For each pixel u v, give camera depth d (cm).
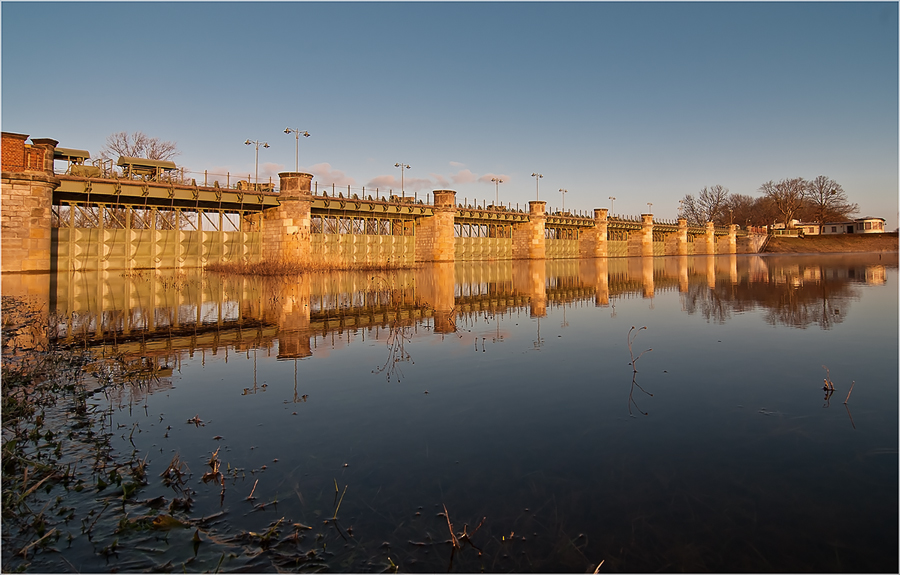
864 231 13475
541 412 712
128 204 4047
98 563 402
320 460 567
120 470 554
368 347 1195
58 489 517
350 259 5291
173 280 3200
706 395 777
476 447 594
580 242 8981
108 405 771
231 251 4569
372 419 693
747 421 664
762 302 1980
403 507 469
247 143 4691
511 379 888
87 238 3853
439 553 402
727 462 545
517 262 6975
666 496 478
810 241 12156
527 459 560
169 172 5003
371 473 535
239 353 1134
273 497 492
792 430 629
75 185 3622
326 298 2294
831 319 1505
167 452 596
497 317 1700
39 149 3388
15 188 3288
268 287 2816
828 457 552
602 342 1227
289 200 4544
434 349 1162
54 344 1242
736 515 445
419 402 765
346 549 411
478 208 6706
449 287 2923
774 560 385
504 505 468
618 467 538
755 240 12419
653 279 3481
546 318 1666
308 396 803
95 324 1547
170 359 1076
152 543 425
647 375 901
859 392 778
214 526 448
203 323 1577
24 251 3341
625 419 679
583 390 816
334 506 473
